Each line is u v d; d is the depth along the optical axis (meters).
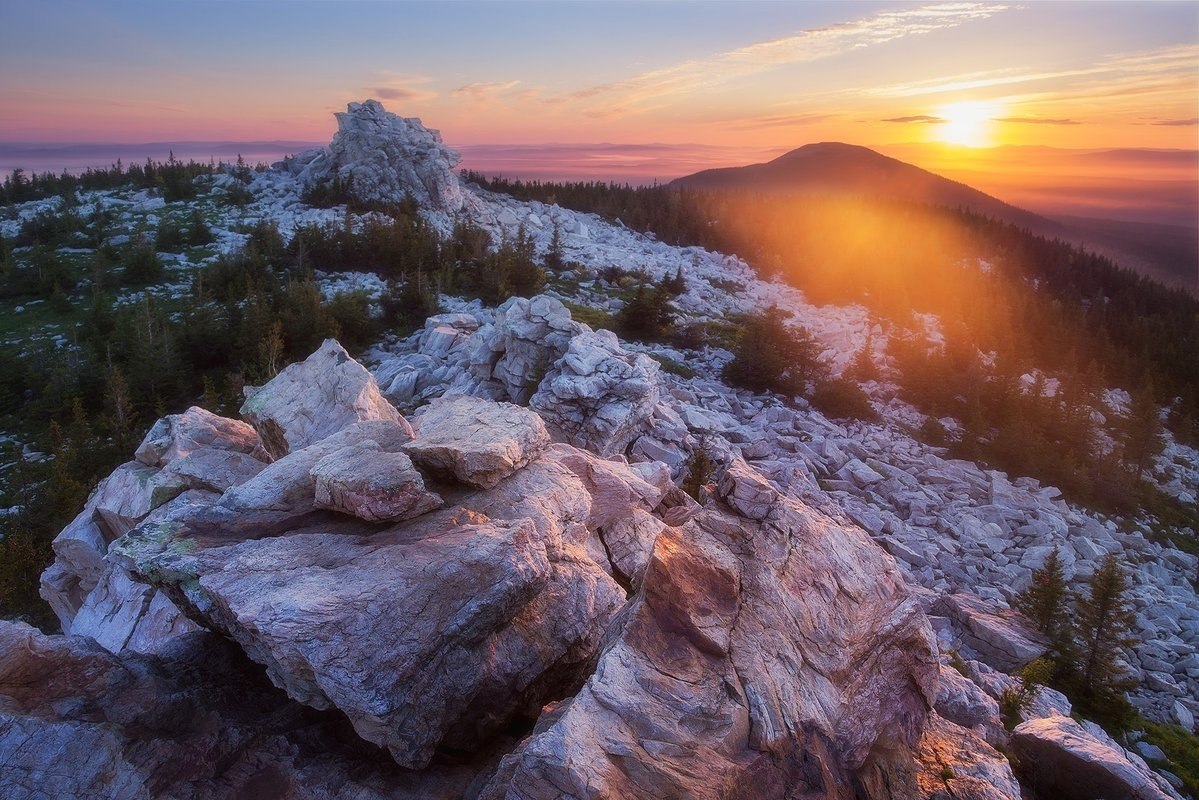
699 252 157.75
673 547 15.56
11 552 37.41
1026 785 17.98
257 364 73.88
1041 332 120.88
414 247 108.88
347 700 12.98
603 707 12.69
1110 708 34.19
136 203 136.25
